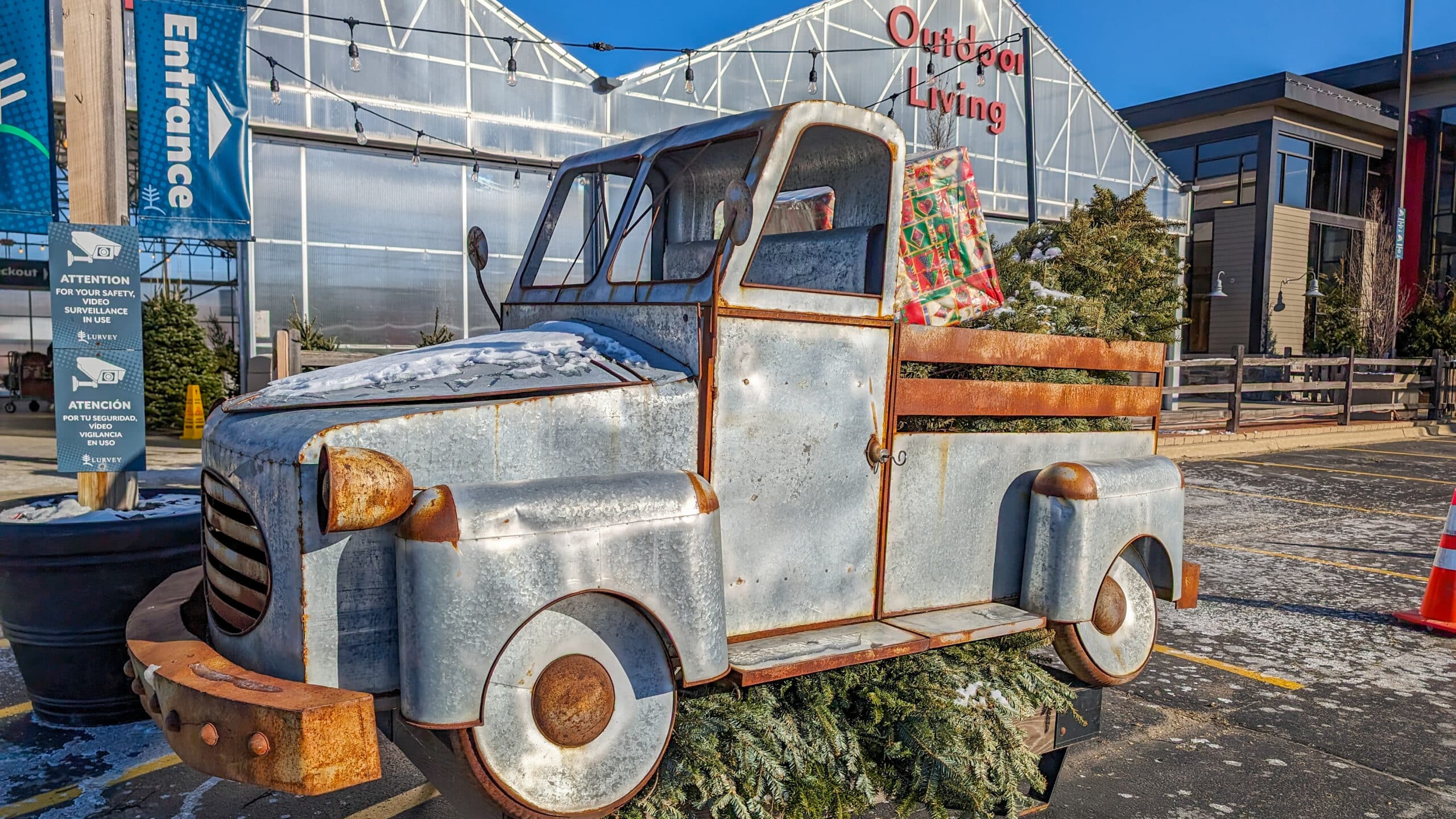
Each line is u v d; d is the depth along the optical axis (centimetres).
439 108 1327
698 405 258
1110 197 812
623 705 240
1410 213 2936
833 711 299
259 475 223
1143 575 380
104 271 438
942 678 315
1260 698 454
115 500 441
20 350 2734
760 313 264
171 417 1480
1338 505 986
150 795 337
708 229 372
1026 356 337
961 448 319
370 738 204
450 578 207
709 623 240
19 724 396
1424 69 2825
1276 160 2612
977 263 390
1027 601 335
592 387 242
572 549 220
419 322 1352
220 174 572
